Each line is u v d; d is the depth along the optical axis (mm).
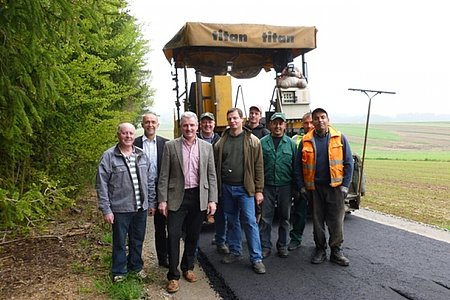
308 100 7566
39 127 5297
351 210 7129
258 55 8625
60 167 6398
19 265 4664
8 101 3994
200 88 7125
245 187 4727
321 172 4887
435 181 13578
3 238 5270
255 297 4020
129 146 4266
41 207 5066
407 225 6711
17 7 3764
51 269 4555
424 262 4910
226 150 4812
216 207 4730
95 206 7871
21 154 5227
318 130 4926
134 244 4426
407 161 24266
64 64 5812
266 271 4730
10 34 3930
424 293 4051
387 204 8789
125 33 10047
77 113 6316
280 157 5129
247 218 4738
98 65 6809
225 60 8859
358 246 5570
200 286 4332
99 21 4621
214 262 5082
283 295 4059
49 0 3955
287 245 5609
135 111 11312
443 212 7891
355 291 4121
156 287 4301
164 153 4367
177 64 8758
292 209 6176
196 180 4359
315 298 3975
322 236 4969
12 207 4242
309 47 7680
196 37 7133
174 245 4266
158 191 4355
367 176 15320
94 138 6715
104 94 7340
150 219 7742
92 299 3863
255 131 6008
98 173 4141
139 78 12750
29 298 3809
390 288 4180
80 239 5695
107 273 4445
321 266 4867
